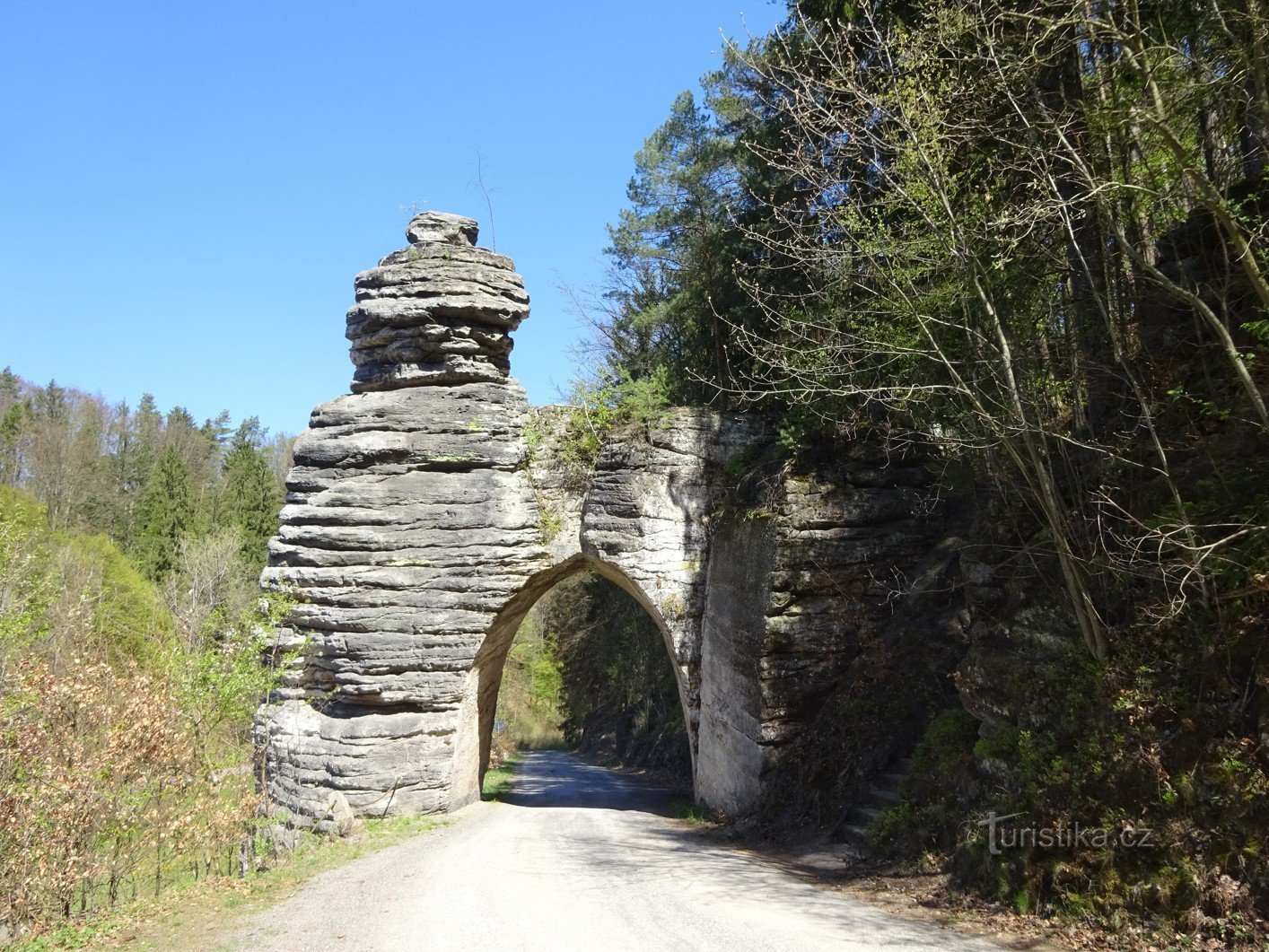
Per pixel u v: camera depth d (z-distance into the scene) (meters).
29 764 11.55
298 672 20.11
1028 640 10.92
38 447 55.53
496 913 10.01
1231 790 7.64
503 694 63.38
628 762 40.84
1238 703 7.97
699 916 9.58
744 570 19.00
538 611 62.28
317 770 19.88
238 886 12.13
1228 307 10.01
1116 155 9.52
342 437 21.16
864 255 12.57
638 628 35.59
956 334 11.77
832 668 17.77
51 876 11.31
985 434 11.00
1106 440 11.12
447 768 20.23
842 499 18.39
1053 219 10.62
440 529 20.73
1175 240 11.09
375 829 18.08
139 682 13.34
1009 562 11.55
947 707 14.45
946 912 9.45
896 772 14.36
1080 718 9.48
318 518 20.67
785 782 16.67
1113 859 8.30
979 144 12.34
